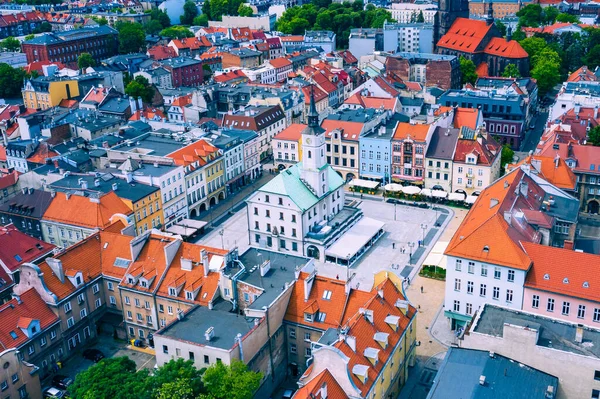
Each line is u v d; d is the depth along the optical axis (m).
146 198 176.62
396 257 170.62
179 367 101.62
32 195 175.25
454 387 94.12
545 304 121.75
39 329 122.94
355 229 180.75
